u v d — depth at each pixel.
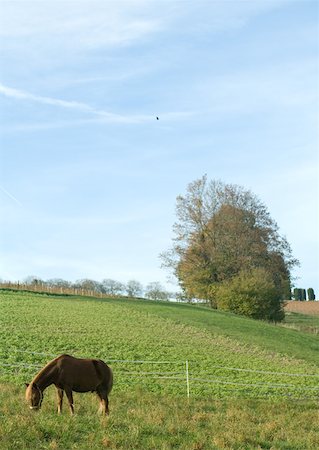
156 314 58.38
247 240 85.56
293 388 31.70
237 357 40.16
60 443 15.01
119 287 108.81
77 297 71.31
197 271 85.19
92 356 35.53
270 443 17.17
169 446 15.57
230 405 25.11
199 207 87.31
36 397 17.92
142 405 22.81
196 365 35.75
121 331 45.44
